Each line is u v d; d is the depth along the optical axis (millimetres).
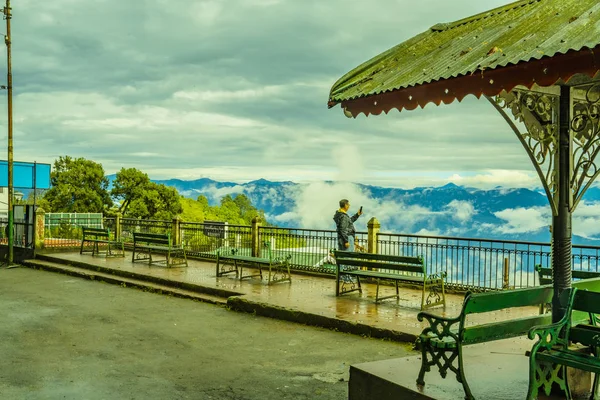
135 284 14344
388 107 4949
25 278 16109
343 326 9445
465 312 4695
